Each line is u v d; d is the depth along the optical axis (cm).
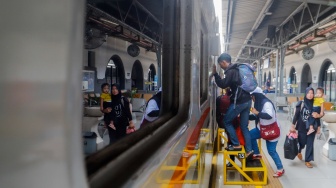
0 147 35
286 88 2170
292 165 564
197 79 246
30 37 37
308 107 550
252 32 1475
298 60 1897
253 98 473
